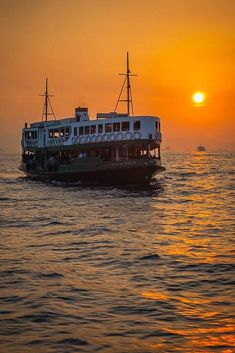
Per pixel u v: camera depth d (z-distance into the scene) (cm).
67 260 2352
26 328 1390
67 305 1608
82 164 6956
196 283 1900
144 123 6269
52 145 7719
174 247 2731
